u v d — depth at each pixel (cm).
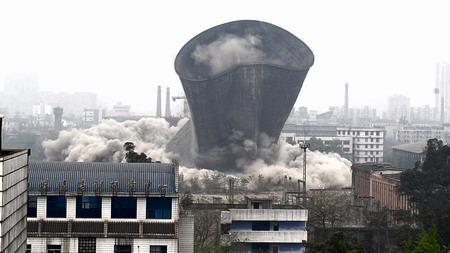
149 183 10044
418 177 17975
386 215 16962
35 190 9850
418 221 15200
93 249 9819
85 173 10244
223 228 14212
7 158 6338
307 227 15812
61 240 9756
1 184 6166
